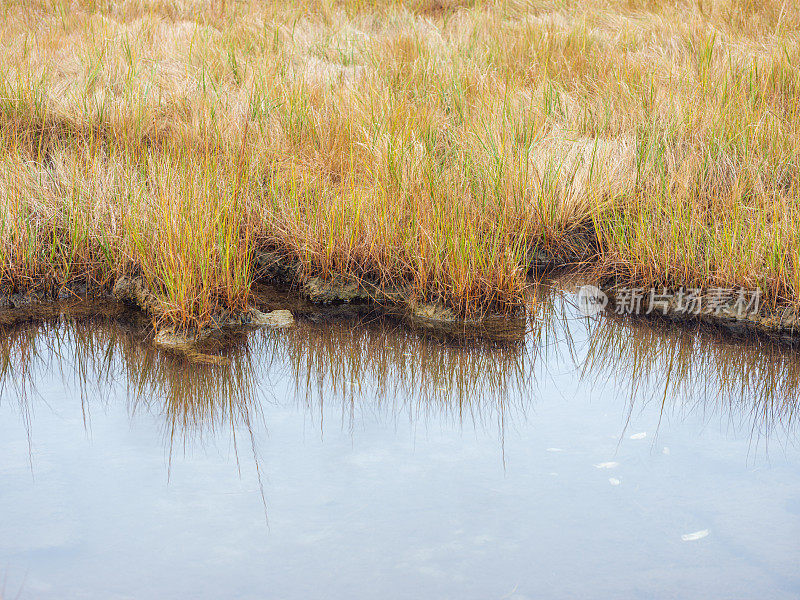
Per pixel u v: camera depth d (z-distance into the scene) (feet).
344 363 18.25
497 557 11.36
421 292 20.68
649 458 14.03
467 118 26.45
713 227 21.45
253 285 22.03
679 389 16.85
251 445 14.65
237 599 10.48
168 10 39.68
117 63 30.04
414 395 16.80
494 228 21.58
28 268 20.57
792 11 34.01
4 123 25.21
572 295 21.42
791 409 15.90
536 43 33.71
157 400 16.48
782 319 19.42
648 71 29.43
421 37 34.86
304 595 10.59
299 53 33.32
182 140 24.81
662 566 11.13
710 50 29.94
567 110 27.58
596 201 23.08
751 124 24.75
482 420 15.61
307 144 25.31
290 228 21.84
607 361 18.24
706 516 12.28
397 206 21.77
